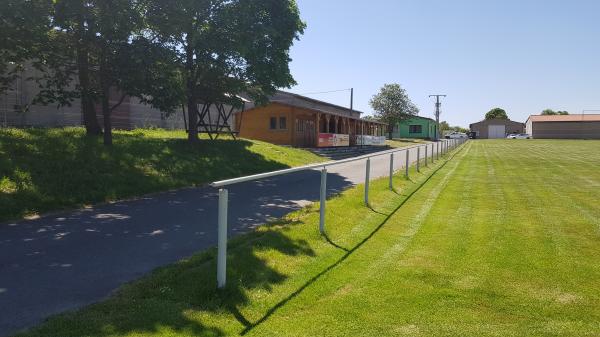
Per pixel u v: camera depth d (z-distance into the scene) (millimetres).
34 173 10391
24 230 7410
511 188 13672
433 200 11062
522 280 5188
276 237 6707
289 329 3910
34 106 22078
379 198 10766
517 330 3955
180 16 14906
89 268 5449
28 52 12445
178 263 5477
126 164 13086
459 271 5492
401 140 67562
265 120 33781
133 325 3820
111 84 13930
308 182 14570
